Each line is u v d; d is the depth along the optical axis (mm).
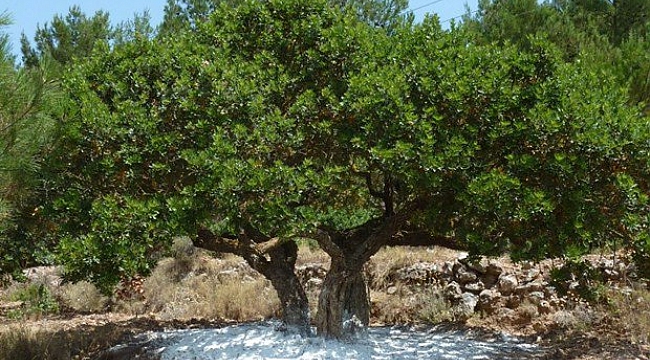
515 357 7270
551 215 6062
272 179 5719
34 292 12320
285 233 5832
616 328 8336
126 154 6344
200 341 7895
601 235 6484
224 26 7422
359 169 6125
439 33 7230
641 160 6133
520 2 12422
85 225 6648
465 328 9023
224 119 6137
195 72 6574
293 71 6996
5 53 5910
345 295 7594
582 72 6844
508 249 6832
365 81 6070
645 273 7031
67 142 6465
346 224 8969
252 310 10836
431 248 11367
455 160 5867
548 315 9031
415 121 5887
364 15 11922
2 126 5891
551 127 5828
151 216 5910
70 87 6832
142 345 8172
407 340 8141
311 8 7297
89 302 12453
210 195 5883
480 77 6215
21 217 7254
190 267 12742
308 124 6312
